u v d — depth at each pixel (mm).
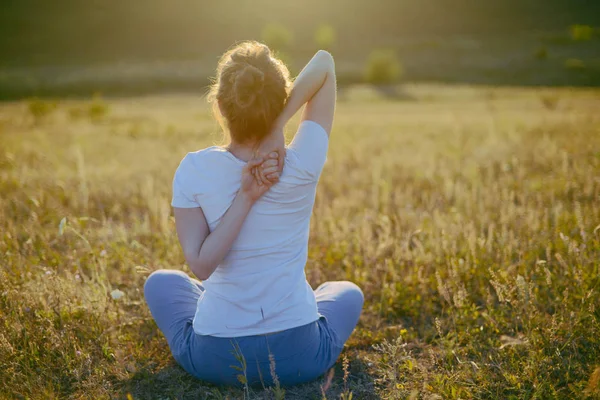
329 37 98688
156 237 4812
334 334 2816
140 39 114375
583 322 3205
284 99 2400
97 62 87500
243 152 2395
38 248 4355
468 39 100438
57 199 5965
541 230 4547
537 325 3170
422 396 2746
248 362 2590
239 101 2285
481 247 4059
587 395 2562
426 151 10148
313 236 4750
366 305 3754
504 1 143000
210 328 2578
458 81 63156
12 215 5246
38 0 129000
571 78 61750
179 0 130875
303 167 2406
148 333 3389
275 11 131000
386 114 25266
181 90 55094
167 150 11594
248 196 2316
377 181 6582
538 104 26922
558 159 7746
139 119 22531
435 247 4223
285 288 2520
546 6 141125
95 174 7902
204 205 2357
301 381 2770
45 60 93812
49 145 11797
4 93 50500
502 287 3264
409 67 72125
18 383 2760
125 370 2961
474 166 7414
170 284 2971
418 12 135875
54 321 3266
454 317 3371
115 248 4367
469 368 2943
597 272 3605
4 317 3227
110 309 3463
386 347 3232
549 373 2791
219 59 2508
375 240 4652
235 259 2457
